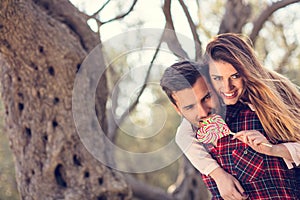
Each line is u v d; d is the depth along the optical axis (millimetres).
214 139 3396
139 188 7445
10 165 10875
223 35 3545
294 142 3469
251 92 3477
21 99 5035
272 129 3479
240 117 3525
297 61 9672
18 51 4797
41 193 4957
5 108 5168
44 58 4879
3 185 10852
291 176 3492
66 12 5023
